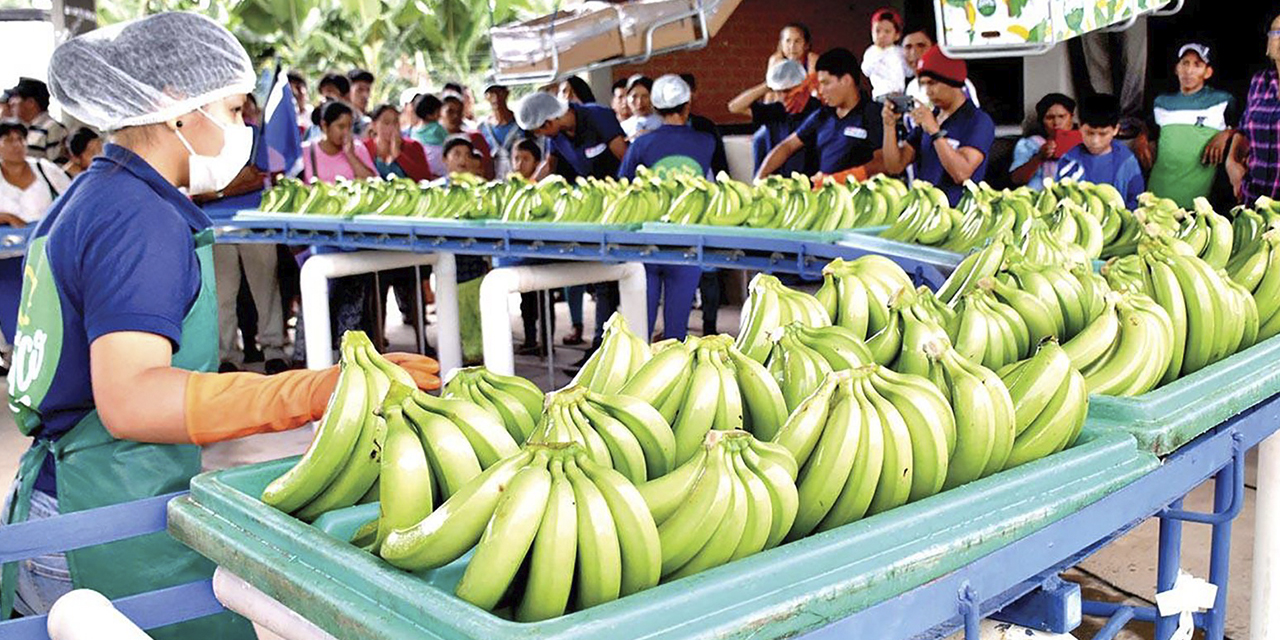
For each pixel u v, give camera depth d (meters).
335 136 7.12
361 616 1.18
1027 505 1.44
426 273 7.53
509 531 1.16
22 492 2.12
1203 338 2.10
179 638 2.16
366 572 1.24
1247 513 3.86
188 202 2.03
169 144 2.05
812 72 6.89
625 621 1.09
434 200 5.77
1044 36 2.54
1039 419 1.64
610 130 6.79
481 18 15.29
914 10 8.48
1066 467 1.54
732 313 8.27
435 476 1.36
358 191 6.01
